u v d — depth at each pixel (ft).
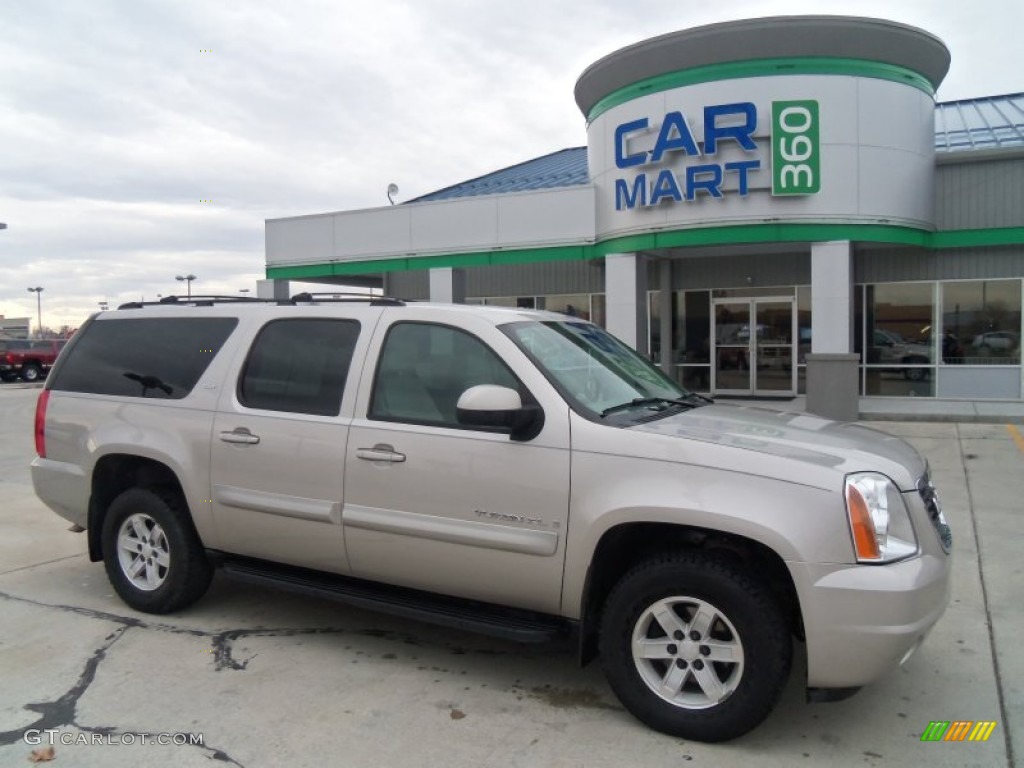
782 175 45.39
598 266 62.39
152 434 16.42
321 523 14.43
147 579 17.02
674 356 59.93
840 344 46.19
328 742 11.82
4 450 41.16
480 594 13.35
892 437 14.39
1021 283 50.16
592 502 12.10
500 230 55.72
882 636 10.78
